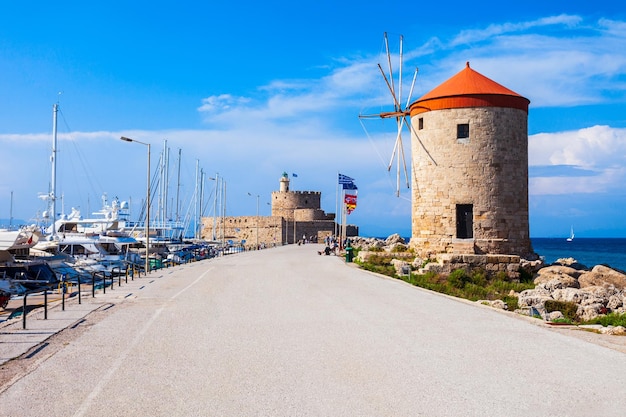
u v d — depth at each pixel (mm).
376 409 8195
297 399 8680
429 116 41406
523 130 41469
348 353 11820
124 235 62125
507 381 9688
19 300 29469
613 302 24156
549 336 13797
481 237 39906
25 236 39000
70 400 8734
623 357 11500
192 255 64188
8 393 9125
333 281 28531
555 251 168250
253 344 12797
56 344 13023
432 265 35875
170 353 11961
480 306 19328
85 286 34781
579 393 9008
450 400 8617
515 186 40656
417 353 11820
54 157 57562
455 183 40406
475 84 41250
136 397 8875
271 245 101000
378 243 60125
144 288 26625
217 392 9094
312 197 125312
